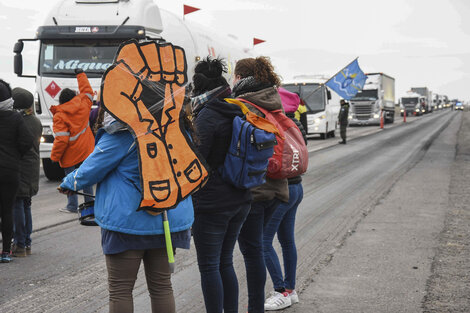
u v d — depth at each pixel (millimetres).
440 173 13297
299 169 3975
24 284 5090
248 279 3934
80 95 7703
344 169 14391
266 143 3453
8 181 5617
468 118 62250
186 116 3203
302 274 5371
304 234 7098
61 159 7738
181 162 3068
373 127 42031
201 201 3432
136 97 2951
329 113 27812
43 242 6723
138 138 2910
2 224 5762
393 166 15062
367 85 42219
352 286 4988
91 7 12594
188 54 14234
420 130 36219
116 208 2906
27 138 5598
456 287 4930
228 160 3420
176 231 3064
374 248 6305
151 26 12711
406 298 4664
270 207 3980
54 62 12430
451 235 6887
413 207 8852
